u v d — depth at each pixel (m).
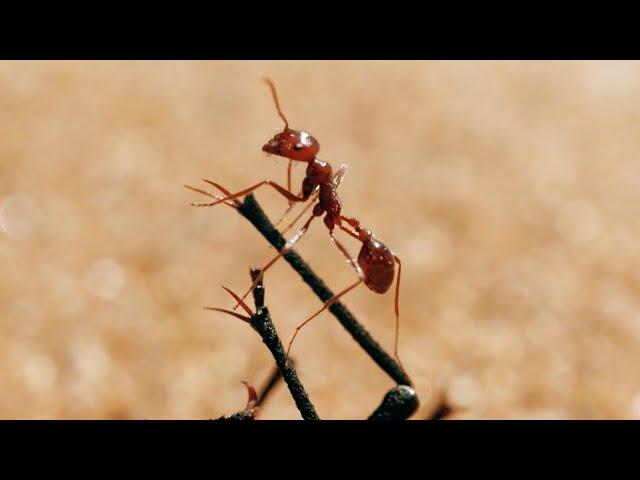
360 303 0.09
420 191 0.11
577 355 0.09
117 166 0.11
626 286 0.10
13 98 0.13
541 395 0.09
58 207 0.11
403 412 0.05
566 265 0.10
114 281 0.10
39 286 0.09
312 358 0.09
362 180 0.11
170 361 0.09
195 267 0.10
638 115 0.13
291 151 0.06
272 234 0.05
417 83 0.14
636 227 0.11
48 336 0.09
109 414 0.08
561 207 0.11
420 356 0.09
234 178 0.11
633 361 0.09
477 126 0.13
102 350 0.09
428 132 0.13
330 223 0.06
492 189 0.11
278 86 0.14
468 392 0.08
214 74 0.14
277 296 0.10
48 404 0.08
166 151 0.12
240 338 0.09
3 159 0.11
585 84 0.14
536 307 0.09
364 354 0.09
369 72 0.14
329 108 0.13
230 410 0.08
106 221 0.10
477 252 0.10
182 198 0.11
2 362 0.09
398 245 0.10
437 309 0.09
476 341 0.09
